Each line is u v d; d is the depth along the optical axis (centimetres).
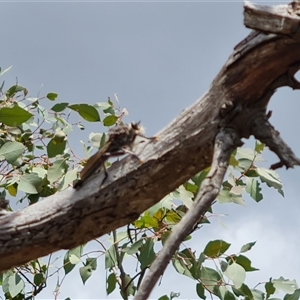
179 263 299
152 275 148
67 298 325
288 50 170
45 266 344
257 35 176
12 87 345
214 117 184
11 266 224
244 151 309
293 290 312
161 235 299
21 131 334
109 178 204
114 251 318
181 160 192
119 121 294
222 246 295
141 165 197
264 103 181
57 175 286
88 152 309
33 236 213
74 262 310
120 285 329
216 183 165
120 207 205
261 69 175
